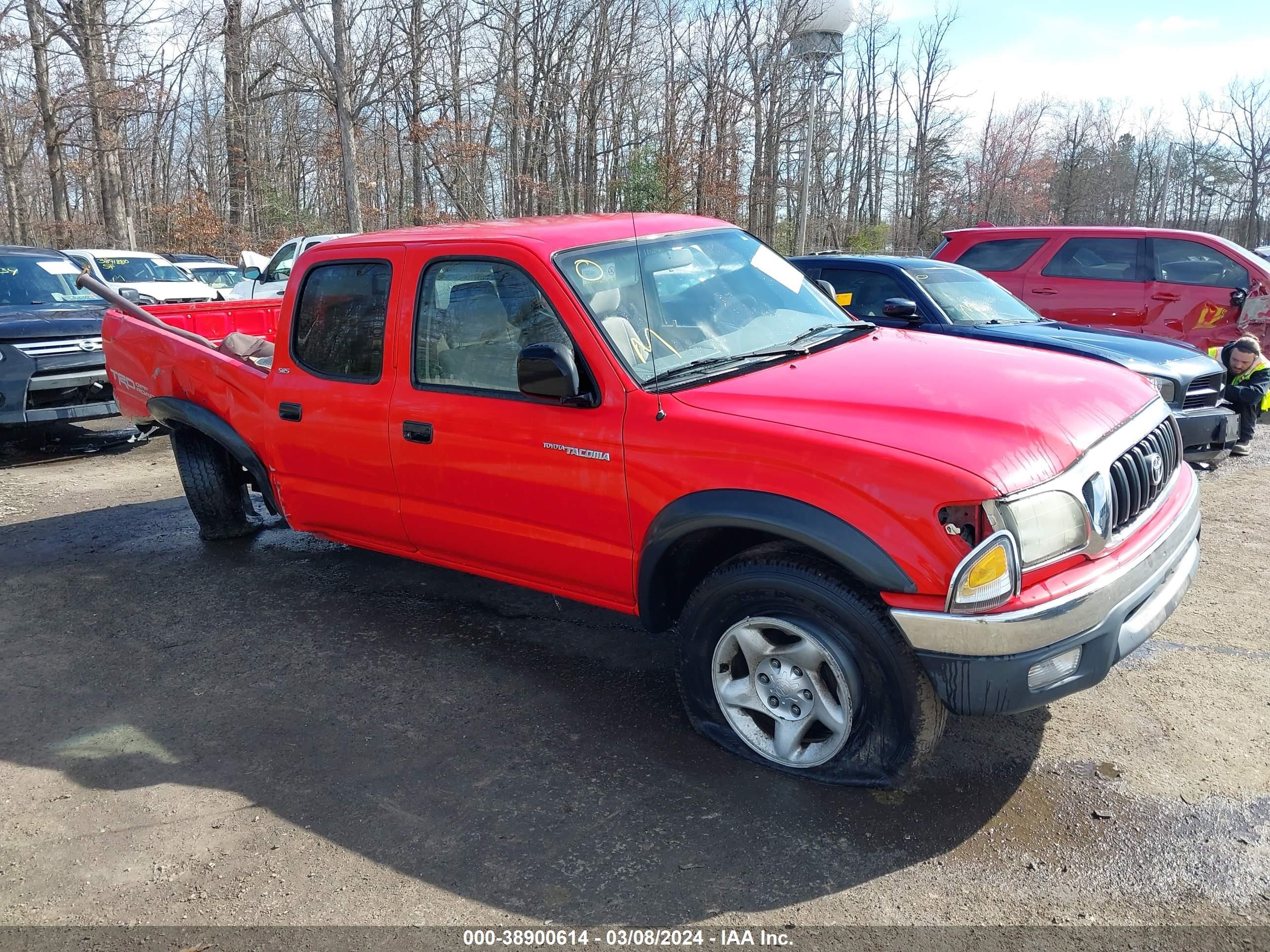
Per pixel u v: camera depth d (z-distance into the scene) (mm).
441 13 27281
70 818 3137
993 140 56250
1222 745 3266
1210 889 2568
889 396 2994
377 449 4047
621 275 3602
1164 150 68062
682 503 3070
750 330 3682
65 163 30750
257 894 2715
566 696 3834
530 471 3512
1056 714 3516
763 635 3117
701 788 3141
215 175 38750
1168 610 3061
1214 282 8688
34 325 8242
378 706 3820
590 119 31406
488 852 2857
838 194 43719
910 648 2779
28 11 25516
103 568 5629
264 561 5660
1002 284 9703
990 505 2578
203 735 3643
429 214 30500
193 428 5402
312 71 27656
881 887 2631
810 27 30016
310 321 4371
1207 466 7199
